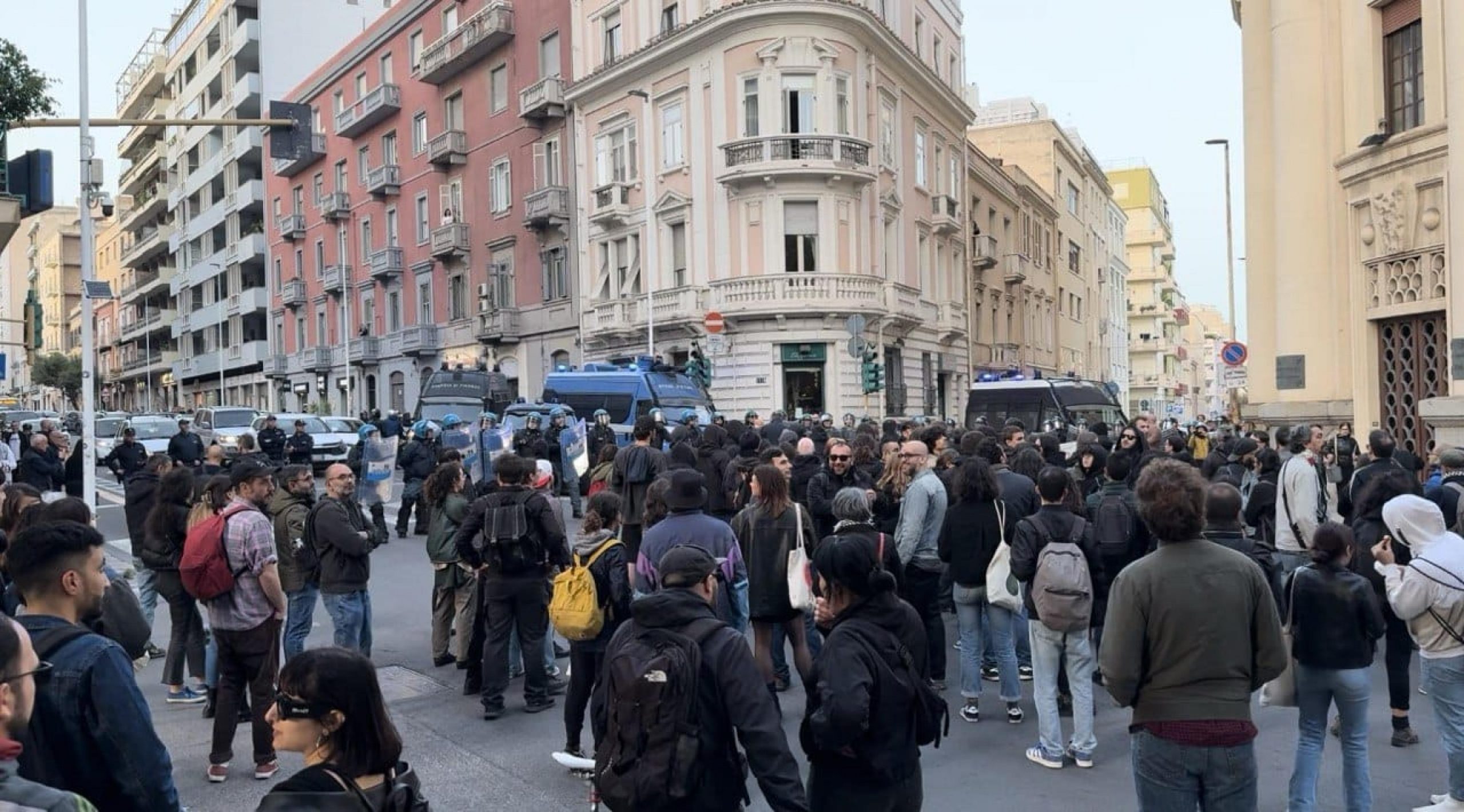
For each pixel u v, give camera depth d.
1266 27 18.19
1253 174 18.48
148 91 77.25
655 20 32.06
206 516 6.32
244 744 6.91
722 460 10.64
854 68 29.70
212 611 6.17
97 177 15.00
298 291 54.56
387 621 10.73
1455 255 12.73
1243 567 3.77
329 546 7.52
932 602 7.83
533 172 37.19
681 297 30.39
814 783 3.85
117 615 4.40
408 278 45.25
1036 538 6.38
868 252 30.58
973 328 40.94
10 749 2.39
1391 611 6.58
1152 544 7.57
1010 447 11.30
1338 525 5.21
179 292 72.19
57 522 3.34
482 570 7.66
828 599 3.89
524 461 7.38
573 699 6.29
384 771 2.67
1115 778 6.10
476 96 40.22
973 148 41.19
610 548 6.27
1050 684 6.33
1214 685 3.69
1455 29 12.64
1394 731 6.57
